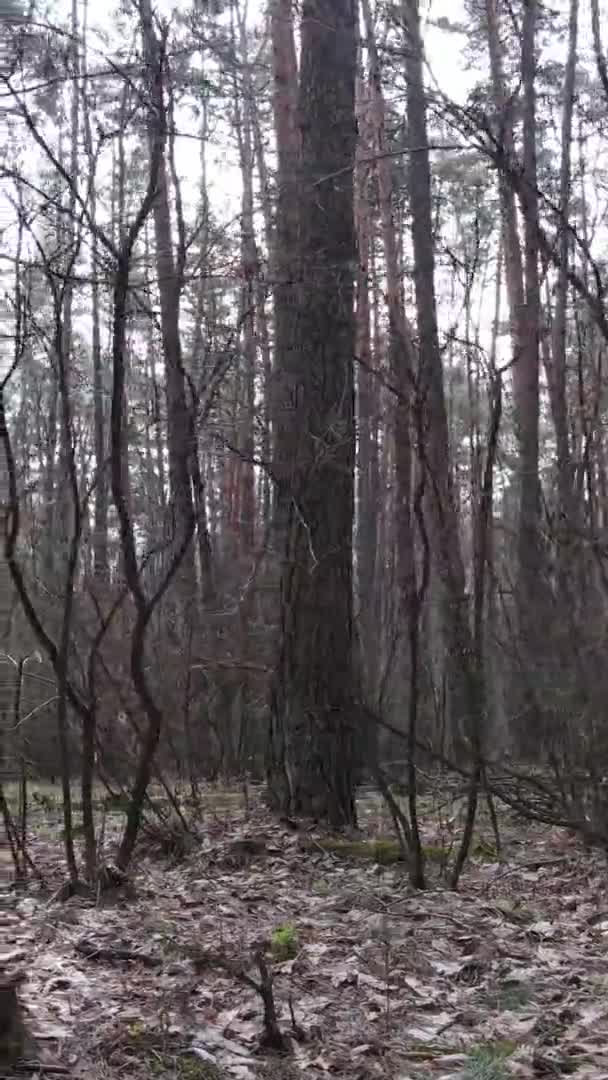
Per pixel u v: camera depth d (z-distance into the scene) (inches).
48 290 320.8
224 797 378.6
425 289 438.3
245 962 194.1
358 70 417.4
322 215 343.9
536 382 477.1
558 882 273.6
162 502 362.0
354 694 325.1
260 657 401.1
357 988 190.2
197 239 400.8
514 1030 173.2
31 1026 158.2
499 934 223.6
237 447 384.8
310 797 337.1
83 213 243.8
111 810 349.7
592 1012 181.2
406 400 268.1
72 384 427.5
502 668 278.8
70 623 272.1
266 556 413.1
